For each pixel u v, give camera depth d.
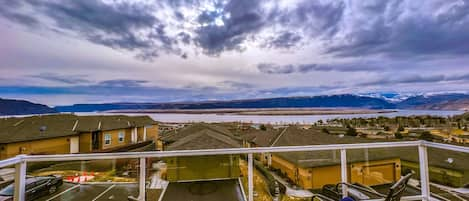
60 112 23.30
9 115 19.86
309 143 14.75
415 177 3.05
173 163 4.43
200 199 4.48
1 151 13.82
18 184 2.39
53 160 2.68
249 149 3.10
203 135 12.70
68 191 3.51
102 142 19.66
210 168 4.51
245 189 3.70
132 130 23.25
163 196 4.13
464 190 3.70
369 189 3.03
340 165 3.28
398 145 3.17
